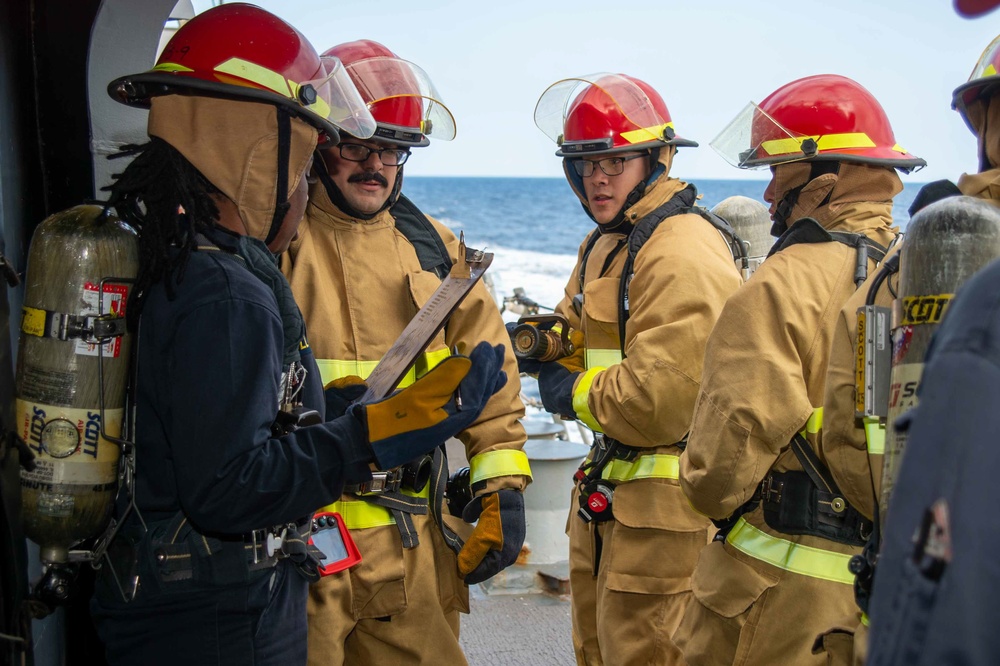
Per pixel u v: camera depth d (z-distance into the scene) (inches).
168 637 79.1
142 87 82.7
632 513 129.3
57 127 110.6
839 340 90.7
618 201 136.8
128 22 111.7
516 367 120.4
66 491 74.4
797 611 97.6
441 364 77.7
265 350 74.8
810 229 103.7
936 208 63.1
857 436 89.0
